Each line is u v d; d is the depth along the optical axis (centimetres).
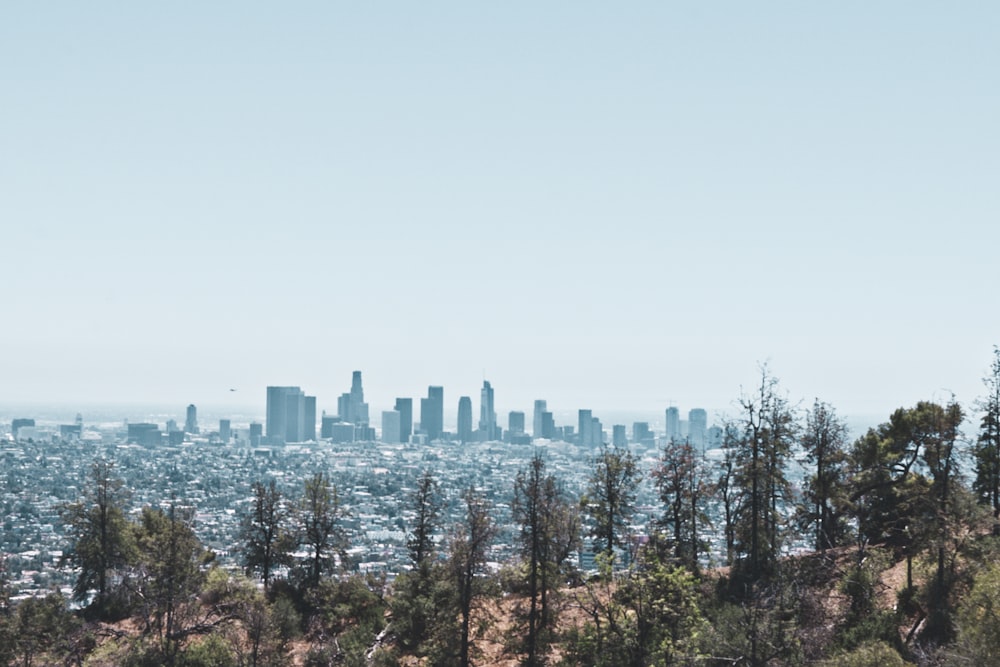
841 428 6138
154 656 4997
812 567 5034
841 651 3762
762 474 5662
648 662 3747
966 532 4503
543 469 5303
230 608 5572
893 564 5394
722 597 5181
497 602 5544
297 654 5438
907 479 5897
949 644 3816
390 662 5072
